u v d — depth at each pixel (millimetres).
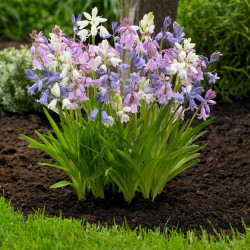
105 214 3666
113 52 3373
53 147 3898
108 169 3547
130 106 3318
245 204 4023
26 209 3816
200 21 6754
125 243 3129
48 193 4129
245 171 4676
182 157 3908
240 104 6805
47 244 3043
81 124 3799
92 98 3574
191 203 3980
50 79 3281
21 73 6016
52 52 3359
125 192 3812
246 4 6773
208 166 4781
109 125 3580
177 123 3732
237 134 5684
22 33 9883
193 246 3094
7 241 3117
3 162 4691
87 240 3145
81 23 3250
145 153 3604
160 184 3928
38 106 6062
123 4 5234
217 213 3818
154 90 3270
